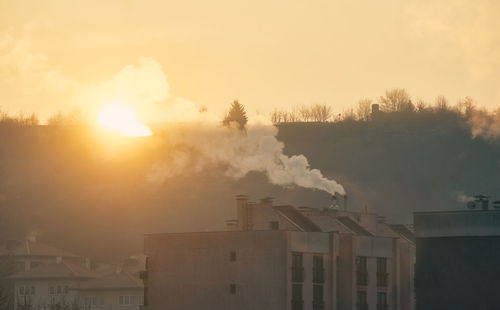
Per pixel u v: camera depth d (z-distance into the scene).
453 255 155.88
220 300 198.75
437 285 156.38
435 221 157.62
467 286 154.62
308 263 197.75
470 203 178.62
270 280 194.38
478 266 154.25
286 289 192.75
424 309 156.62
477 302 153.75
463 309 154.50
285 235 193.88
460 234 155.88
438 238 157.25
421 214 158.75
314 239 199.38
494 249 153.62
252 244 196.75
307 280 197.12
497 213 153.75
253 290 195.62
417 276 157.75
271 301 193.88
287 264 193.25
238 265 197.62
